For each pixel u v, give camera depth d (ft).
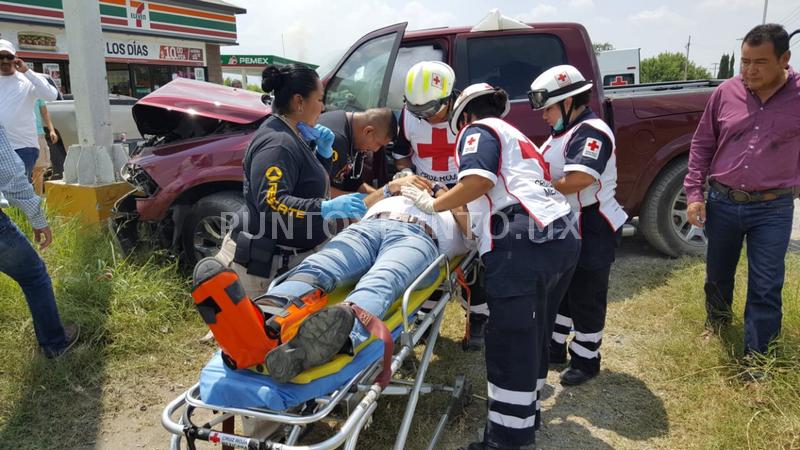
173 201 13.96
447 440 8.77
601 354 11.21
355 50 14.84
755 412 8.69
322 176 9.05
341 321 6.04
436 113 10.69
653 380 10.20
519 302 7.48
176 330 12.10
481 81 14.52
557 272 7.73
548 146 9.17
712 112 10.30
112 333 11.53
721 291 11.02
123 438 8.93
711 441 8.29
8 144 9.31
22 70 17.58
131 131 29.43
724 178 10.03
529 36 14.48
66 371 10.27
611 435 8.76
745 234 10.18
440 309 8.50
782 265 9.57
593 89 14.26
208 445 8.68
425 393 9.42
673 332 11.69
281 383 6.05
